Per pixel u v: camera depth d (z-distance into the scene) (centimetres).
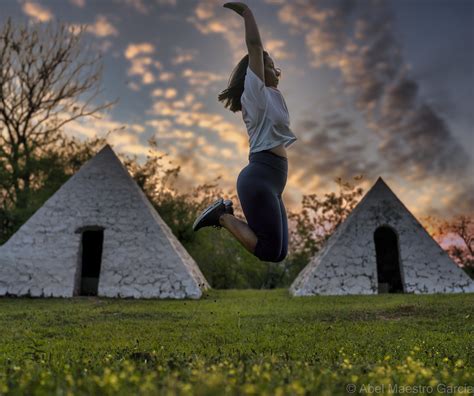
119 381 308
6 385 311
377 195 2094
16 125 3173
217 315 1208
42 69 3225
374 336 834
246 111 406
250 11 408
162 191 3388
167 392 277
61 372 384
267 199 381
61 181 3131
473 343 741
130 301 1667
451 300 1413
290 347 703
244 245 386
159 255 1869
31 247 1877
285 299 1664
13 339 819
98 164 2055
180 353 598
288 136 400
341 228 2089
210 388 284
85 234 2406
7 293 1791
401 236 2014
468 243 3297
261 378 325
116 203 1970
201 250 3372
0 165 2969
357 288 1883
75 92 3356
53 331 915
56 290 1811
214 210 402
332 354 581
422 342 732
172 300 1727
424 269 1950
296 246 3847
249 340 793
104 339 824
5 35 3114
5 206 2845
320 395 297
